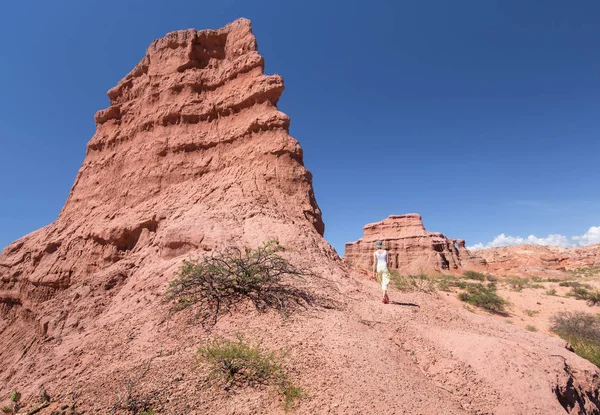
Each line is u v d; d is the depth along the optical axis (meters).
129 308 8.67
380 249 9.40
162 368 5.50
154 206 14.34
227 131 16.02
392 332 7.12
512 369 6.00
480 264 61.16
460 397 5.40
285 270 8.33
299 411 4.32
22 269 17.59
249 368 5.16
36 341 10.72
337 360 5.41
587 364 7.26
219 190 13.57
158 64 18.80
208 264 7.91
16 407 5.29
